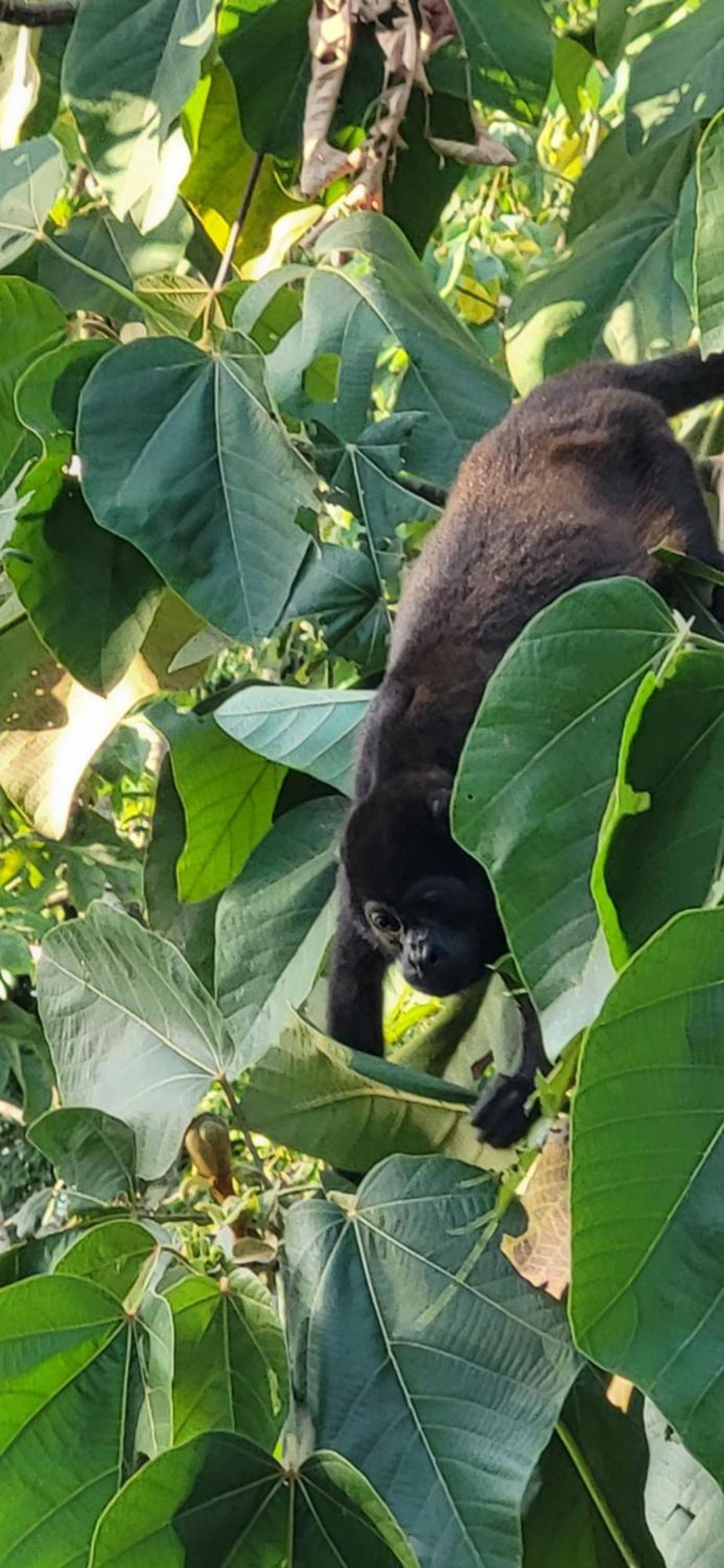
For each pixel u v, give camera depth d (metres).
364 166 2.58
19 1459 1.67
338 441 2.27
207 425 2.11
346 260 2.45
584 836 1.32
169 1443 1.67
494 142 2.69
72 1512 1.68
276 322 2.58
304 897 2.24
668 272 2.64
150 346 2.13
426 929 2.62
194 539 2.06
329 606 2.26
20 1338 1.66
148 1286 1.72
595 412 2.96
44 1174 6.25
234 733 2.12
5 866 4.00
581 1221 1.12
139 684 2.50
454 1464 1.61
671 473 2.86
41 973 2.03
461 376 2.30
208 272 2.96
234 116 2.85
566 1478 1.81
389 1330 1.68
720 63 2.23
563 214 4.36
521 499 2.90
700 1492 1.48
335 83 2.57
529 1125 1.93
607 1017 1.12
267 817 2.39
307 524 2.13
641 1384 1.11
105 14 2.36
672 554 1.82
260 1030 1.97
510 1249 1.54
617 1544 1.79
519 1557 1.57
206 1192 1.91
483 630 2.75
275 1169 2.60
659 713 1.31
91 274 2.34
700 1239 1.12
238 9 2.62
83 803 4.10
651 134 2.26
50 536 2.29
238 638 2.04
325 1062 1.91
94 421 2.10
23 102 3.03
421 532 3.07
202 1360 1.74
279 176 2.83
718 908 1.12
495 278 4.09
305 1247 1.73
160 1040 1.96
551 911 1.31
